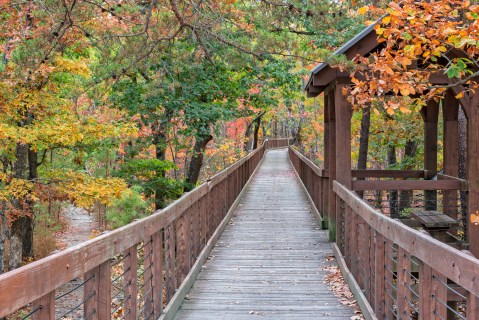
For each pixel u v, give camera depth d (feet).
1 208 35.14
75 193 32.48
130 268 12.25
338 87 24.66
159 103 38.93
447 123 28.35
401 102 19.74
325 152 33.42
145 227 13.20
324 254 25.68
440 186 24.12
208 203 26.86
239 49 25.55
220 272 22.12
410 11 17.69
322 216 32.96
